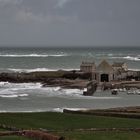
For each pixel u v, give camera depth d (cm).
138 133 10425
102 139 9500
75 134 10100
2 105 17900
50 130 10800
